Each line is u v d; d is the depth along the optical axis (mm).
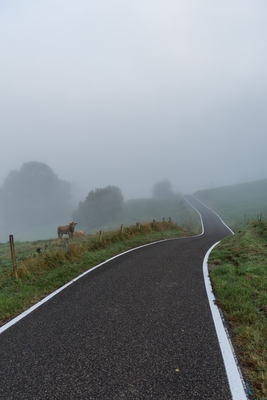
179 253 11047
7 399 2707
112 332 4129
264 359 3172
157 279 7078
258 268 7059
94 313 4957
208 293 5742
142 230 19875
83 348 3676
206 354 3373
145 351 3516
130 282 6938
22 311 5285
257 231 14555
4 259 11297
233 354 3344
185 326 4207
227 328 4055
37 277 7945
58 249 10414
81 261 9906
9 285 7246
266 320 4180
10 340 4027
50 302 5707
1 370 3238
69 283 7176
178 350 3502
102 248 12883
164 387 2777
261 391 2664
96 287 6652
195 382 2838
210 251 11156
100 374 3053
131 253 11672
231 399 2562
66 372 3129
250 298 5121
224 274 7141
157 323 4375
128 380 2920
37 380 3002
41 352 3625
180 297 5590
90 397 2678
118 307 5203
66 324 4520
